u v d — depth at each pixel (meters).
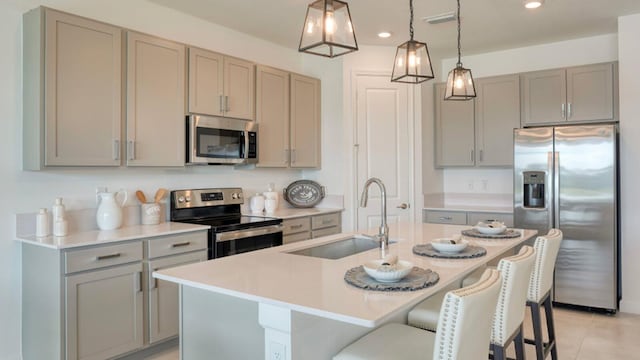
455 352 1.27
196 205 3.73
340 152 4.64
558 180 3.93
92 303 2.57
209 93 3.58
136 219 3.34
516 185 4.15
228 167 4.12
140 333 2.81
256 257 2.16
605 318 3.66
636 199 3.72
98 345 2.60
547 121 4.34
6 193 2.72
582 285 3.85
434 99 5.05
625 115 3.77
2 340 2.70
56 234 2.75
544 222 4.00
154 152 3.19
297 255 2.23
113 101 2.94
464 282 2.55
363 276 1.72
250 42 4.25
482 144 4.74
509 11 3.62
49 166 2.65
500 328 1.83
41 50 2.61
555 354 2.66
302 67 4.86
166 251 2.95
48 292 2.52
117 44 2.96
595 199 3.78
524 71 4.69
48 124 2.63
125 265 2.73
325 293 1.51
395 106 4.74
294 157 4.44
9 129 2.72
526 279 1.95
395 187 4.75
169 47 3.28
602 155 3.75
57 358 2.47
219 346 1.81
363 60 4.65
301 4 3.46
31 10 2.68
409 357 1.55
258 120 4.05
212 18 3.77
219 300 1.81
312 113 4.65
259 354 1.67
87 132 2.81
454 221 4.62
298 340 1.46
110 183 3.22
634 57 3.73
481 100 4.73
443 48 4.70
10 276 2.73
